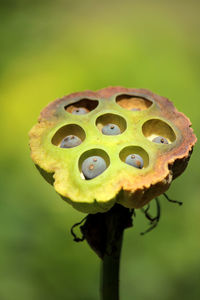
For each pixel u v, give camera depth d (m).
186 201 0.65
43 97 0.81
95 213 0.34
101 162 0.33
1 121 0.77
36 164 0.34
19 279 0.56
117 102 0.38
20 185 0.68
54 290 0.57
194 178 0.67
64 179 0.33
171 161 0.33
